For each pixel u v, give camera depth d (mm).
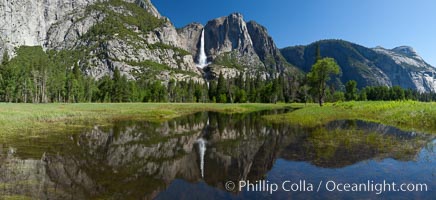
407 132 21125
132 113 43469
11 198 8414
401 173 10836
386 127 24438
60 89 96062
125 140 20297
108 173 11664
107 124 29766
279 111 54969
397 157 13289
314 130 23359
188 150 16703
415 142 16984
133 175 11422
